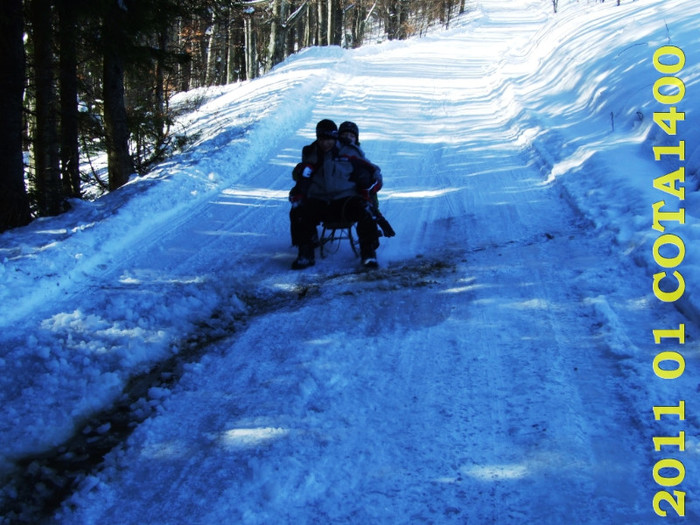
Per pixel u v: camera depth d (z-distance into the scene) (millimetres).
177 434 3363
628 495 2705
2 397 3676
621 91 9258
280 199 7824
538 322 4262
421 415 3383
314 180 5688
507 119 11812
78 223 6461
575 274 4891
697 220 5121
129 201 7012
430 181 8336
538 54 16859
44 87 8742
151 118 12281
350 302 4852
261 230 6715
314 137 11266
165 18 9883
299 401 3561
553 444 3053
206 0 11664
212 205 7516
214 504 2824
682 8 11797
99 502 2896
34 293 4867
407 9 43562
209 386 3807
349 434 3258
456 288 4957
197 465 3098
